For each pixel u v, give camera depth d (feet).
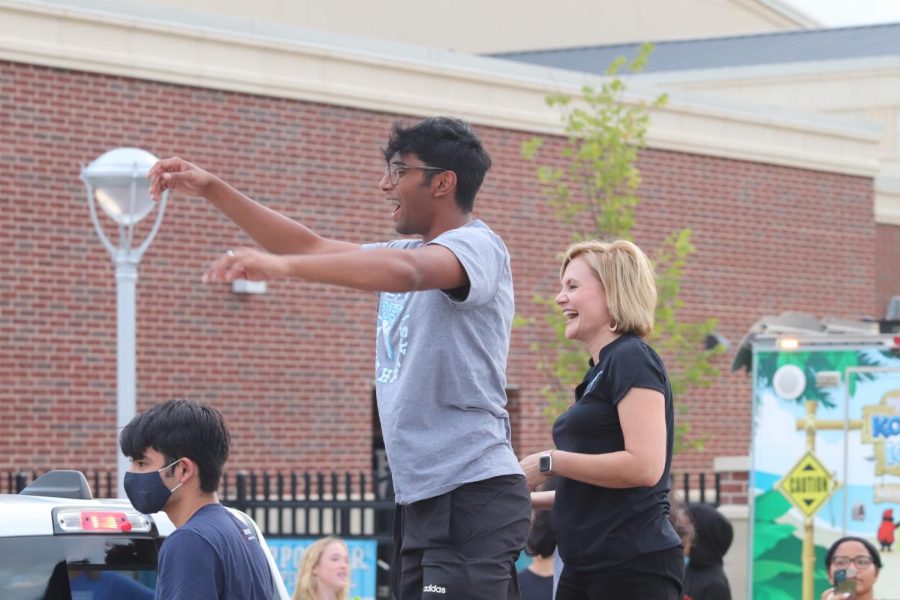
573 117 75.25
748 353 54.34
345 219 76.18
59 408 66.64
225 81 71.97
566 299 20.33
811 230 96.63
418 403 18.26
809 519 50.39
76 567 19.90
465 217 18.79
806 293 96.12
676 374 72.59
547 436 83.15
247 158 72.95
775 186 94.58
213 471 19.04
